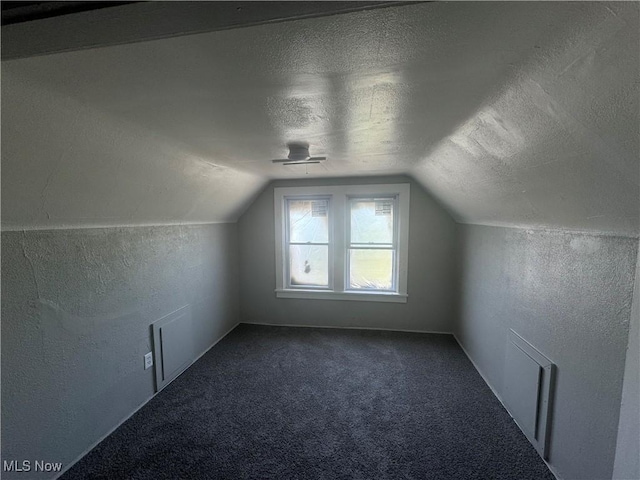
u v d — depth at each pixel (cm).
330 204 339
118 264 186
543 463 153
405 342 305
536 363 161
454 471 150
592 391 121
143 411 198
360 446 167
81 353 161
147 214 204
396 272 336
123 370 189
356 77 93
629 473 102
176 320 242
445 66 86
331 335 325
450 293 324
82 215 157
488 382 229
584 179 106
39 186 124
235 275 355
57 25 53
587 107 81
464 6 61
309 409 200
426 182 283
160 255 225
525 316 175
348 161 229
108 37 56
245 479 147
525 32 70
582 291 128
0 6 48
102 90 98
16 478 131
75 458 157
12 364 129
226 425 185
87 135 122
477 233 256
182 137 151
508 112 110
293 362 266
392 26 67
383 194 329
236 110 119
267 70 88
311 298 350
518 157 129
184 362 253
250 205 351
